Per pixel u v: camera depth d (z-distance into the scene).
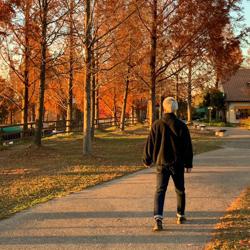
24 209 7.92
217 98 62.03
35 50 20.17
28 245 5.87
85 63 16.06
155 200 6.60
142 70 18.80
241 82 64.31
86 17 15.80
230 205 8.10
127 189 9.77
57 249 5.69
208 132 33.97
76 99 37.16
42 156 16.33
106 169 12.91
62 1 17.08
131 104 51.81
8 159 15.80
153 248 5.68
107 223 6.93
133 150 18.70
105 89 37.88
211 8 16.53
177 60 19.16
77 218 7.26
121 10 16.22
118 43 17.64
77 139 25.05
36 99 30.92
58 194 9.26
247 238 5.97
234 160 15.12
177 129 6.62
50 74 25.72
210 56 17.28
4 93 28.58
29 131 25.64
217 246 5.66
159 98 41.84
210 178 11.20
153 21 16.97
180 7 16.67
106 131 35.38
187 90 43.25
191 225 6.74
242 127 47.47
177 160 6.60
